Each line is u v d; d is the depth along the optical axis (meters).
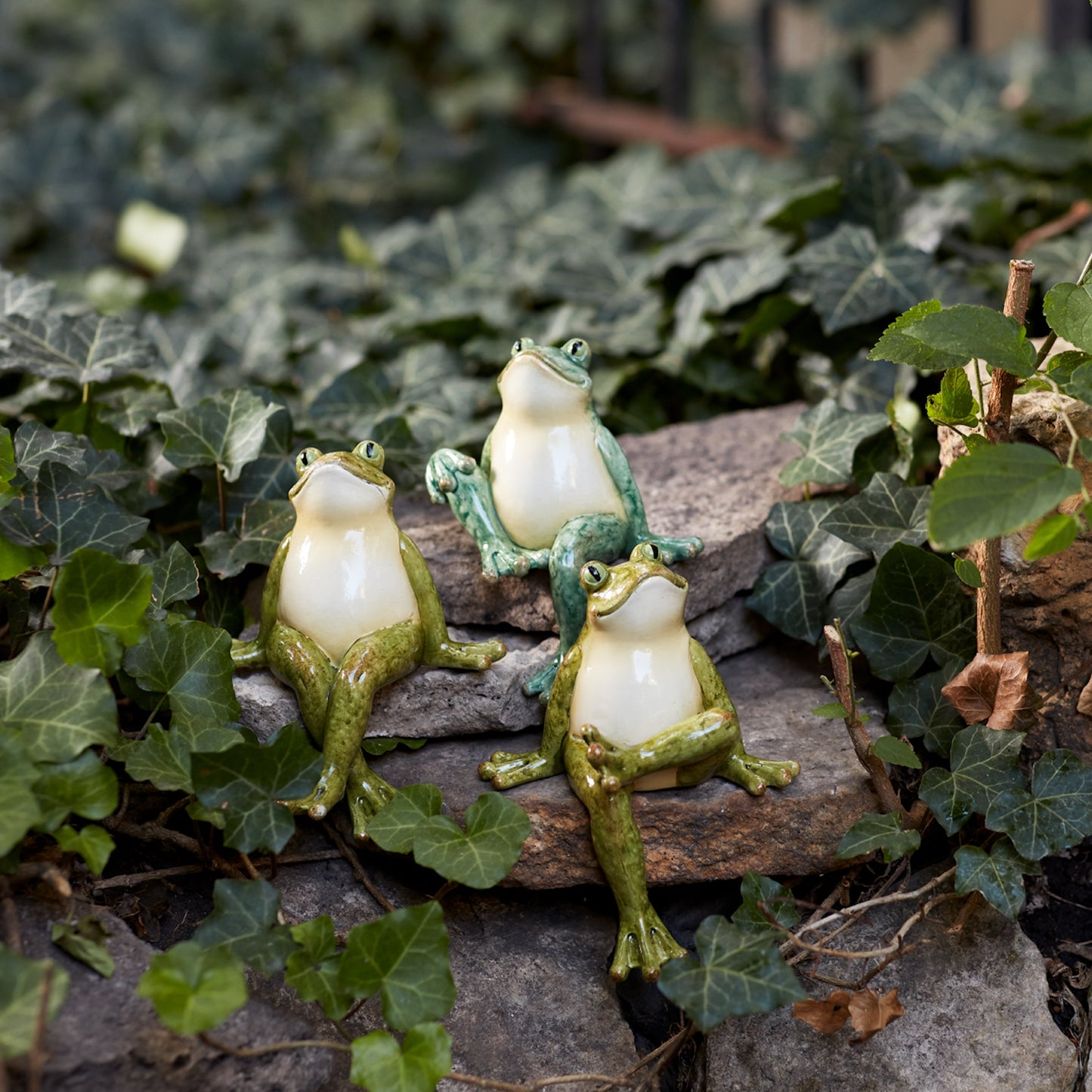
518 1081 0.95
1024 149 1.36
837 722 1.02
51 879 0.93
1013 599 1.01
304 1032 0.92
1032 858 0.96
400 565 0.98
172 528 1.10
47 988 0.87
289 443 1.10
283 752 0.94
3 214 1.68
